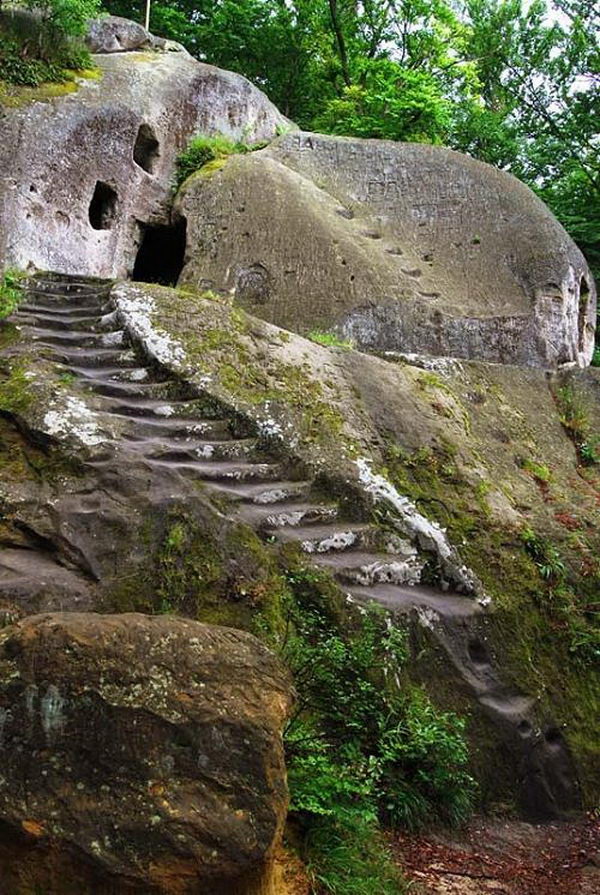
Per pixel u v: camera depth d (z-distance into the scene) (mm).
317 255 10047
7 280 8477
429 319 9750
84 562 4766
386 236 11008
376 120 16328
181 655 3064
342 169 11852
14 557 4824
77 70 11406
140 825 2762
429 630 5465
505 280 10523
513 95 19734
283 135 12328
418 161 11773
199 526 5066
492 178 11500
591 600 6504
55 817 2758
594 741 5715
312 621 4973
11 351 6734
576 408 8828
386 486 6371
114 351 7082
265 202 10562
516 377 9000
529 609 6215
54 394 5961
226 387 6758
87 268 10336
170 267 12445
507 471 7559
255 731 2973
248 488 5965
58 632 2988
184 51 13875
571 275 10570
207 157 11875
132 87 11672
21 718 2859
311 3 18781
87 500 5129
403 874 3988
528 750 5344
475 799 4996
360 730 4508
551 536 6867
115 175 10898
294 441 6457
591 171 17672
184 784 2846
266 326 7723
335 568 5500
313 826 3732
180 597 4766
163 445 5945
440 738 4668
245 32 18984
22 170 9734
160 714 2895
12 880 2744
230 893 2832
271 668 3229
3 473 5363
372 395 7430
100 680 2918
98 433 5641
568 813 5324
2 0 11062
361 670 4750
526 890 4227
